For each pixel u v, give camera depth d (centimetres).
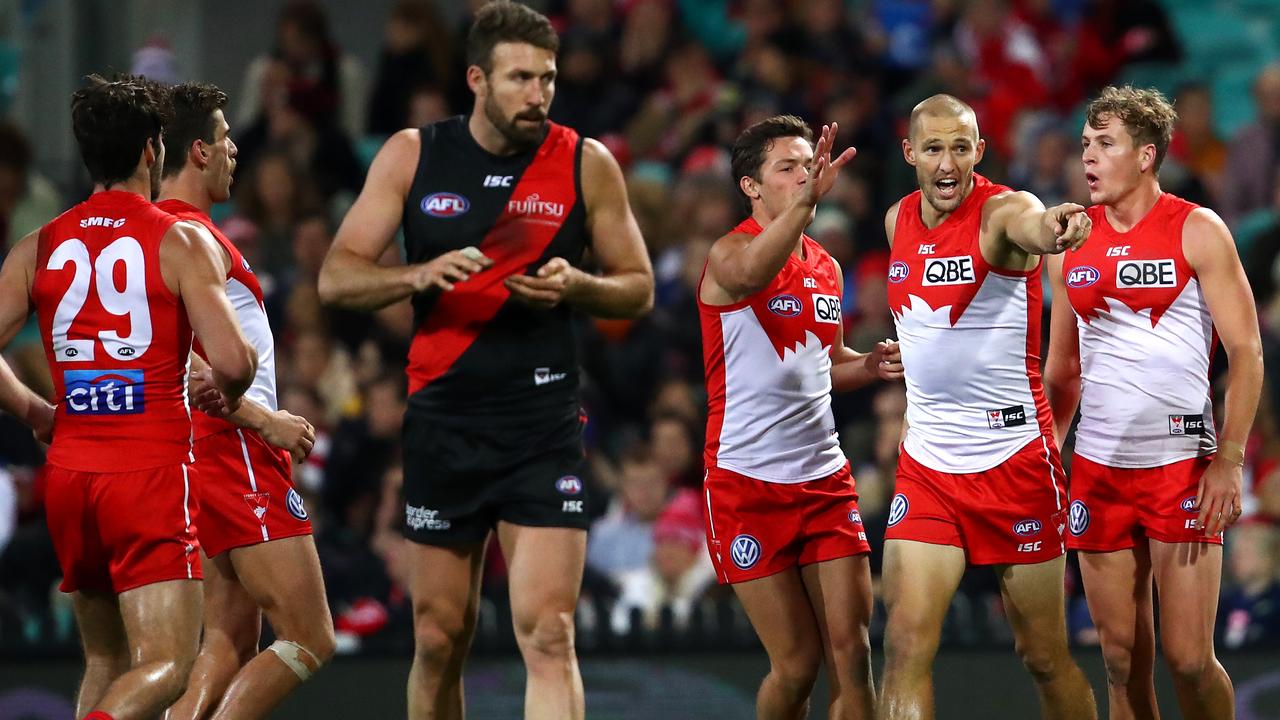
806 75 4334
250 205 3900
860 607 1980
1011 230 1789
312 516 3080
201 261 1739
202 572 1856
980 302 1873
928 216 1906
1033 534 1900
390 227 1877
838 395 3372
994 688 2716
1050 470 1908
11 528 2922
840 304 2047
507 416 1870
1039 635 1927
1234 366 1881
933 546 1895
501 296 1856
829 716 1992
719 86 4334
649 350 3556
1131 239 1934
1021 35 4753
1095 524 1992
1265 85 4306
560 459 1884
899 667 1861
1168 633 1942
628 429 3472
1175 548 1938
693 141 4156
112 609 1828
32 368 3222
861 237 3912
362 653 2708
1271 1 5578
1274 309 3606
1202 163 4531
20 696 2689
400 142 1888
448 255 1750
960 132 1844
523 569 1855
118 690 1681
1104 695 2694
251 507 1939
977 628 2741
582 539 1884
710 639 2745
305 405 3284
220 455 1933
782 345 1964
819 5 4459
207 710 1959
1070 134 4288
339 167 4138
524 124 1816
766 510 1994
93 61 4744
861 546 1997
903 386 3139
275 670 1933
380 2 5162
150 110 1788
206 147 1953
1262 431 3253
